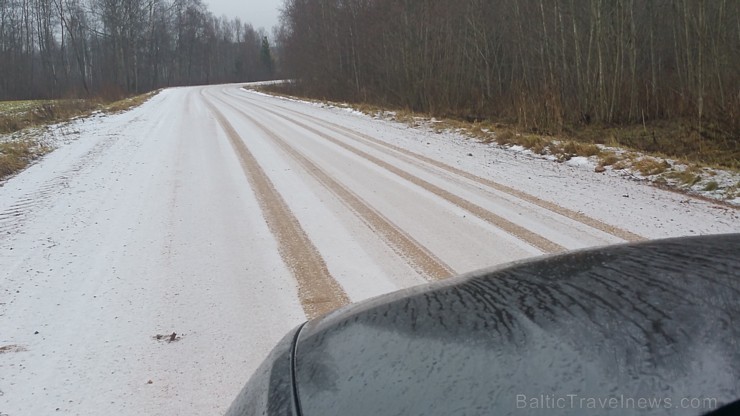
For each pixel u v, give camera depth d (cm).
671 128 1677
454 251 591
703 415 120
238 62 11381
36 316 452
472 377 148
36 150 1387
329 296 477
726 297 160
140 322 436
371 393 155
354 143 1471
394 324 192
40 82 7488
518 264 238
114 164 1165
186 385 346
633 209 764
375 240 634
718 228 665
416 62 2861
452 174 1033
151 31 8144
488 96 2588
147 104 3578
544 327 162
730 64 1662
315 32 4534
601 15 1972
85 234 675
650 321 154
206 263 569
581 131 1792
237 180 984
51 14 7031
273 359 206
